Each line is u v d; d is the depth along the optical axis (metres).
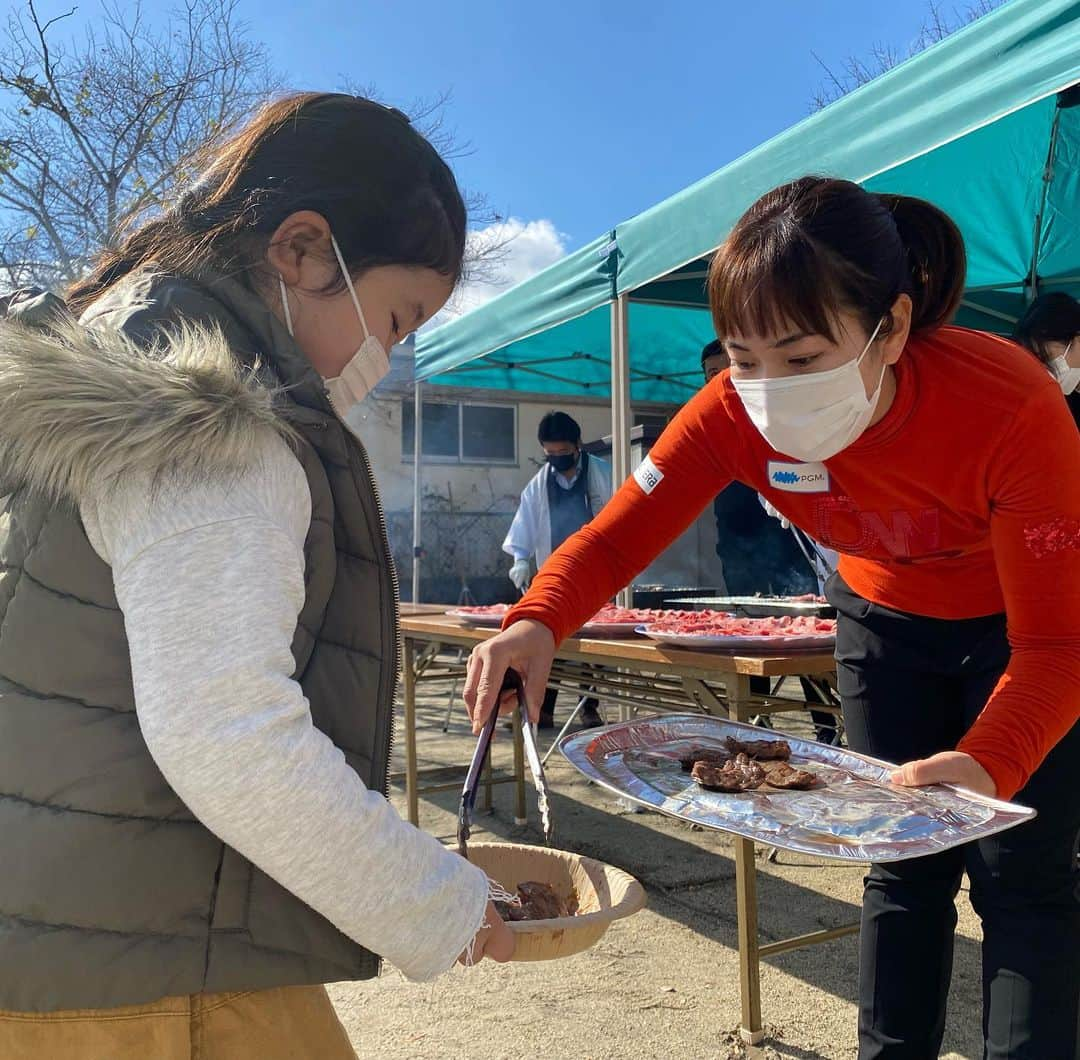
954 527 1.41
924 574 1.50
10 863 0.75
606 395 8.62
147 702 0.72
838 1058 2.02
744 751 1.55
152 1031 0.78
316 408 0.90
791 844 1.08
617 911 0.96
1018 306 5.85
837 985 2.36
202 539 0.75
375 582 0.94
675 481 1.65
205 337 0.84
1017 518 1.26
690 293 5.55
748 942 2.08
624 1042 2.10
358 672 0.91
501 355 7.60
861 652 1.63
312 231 0.95
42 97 11.12
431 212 0.99
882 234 1.22
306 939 0.82
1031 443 1.25
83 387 0.77
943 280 1.35
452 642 3.36
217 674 0.71
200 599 0.73
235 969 0.79
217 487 0.77
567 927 0.90
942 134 2.74
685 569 8.94
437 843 0.85
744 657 2.08
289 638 0.79
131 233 1.06
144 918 0.76
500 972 2.49
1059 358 2.02
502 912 1.05
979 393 1.27
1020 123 4.10
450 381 7.96
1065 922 1.36
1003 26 2.60
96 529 0.78
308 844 0.73
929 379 1.30
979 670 1.48
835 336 1.20
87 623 0.78
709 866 3.29
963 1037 2.10
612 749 1.57
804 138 3.22
